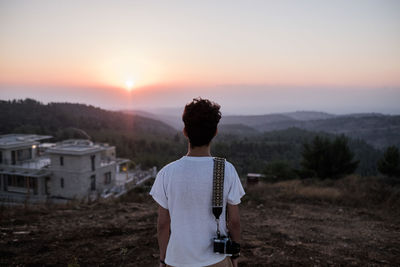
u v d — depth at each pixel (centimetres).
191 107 153
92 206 715
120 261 359
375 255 431
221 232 149
